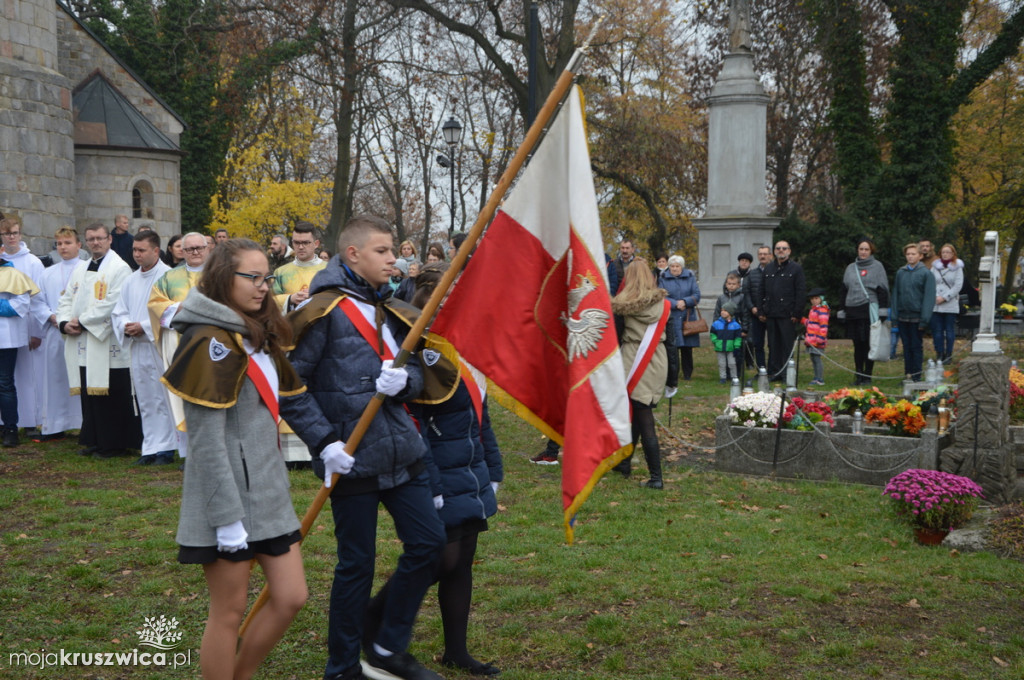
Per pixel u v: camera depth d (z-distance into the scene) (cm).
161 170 2405
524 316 388
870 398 906
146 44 2831
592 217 371
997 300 2869
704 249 1989
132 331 863
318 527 655
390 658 396
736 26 1975
